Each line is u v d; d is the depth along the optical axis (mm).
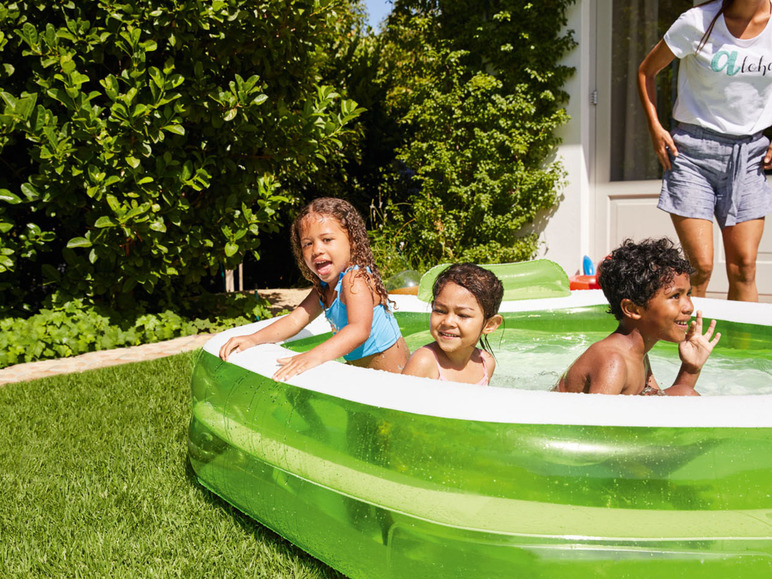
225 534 1927
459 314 1999
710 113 3232
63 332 4746
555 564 1347
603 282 1980
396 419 1520
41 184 4461
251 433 1854
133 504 2131
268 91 5637
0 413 3217
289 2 5160
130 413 3141
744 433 1338
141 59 4426
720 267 5824
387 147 9359
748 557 1321
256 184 5598
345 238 2256
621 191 6340
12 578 1744
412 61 8109
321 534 1664
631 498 1325
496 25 6520
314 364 1837
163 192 4824
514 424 1396
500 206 6629
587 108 6363
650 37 6086
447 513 1420
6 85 4742
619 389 1860
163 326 5266
